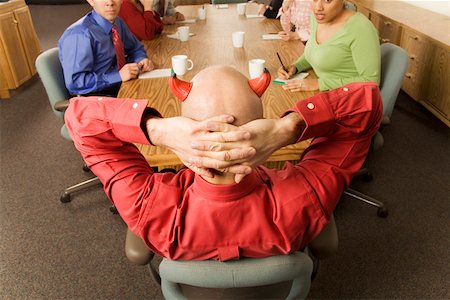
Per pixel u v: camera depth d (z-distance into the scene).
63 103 1.93
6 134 3.12
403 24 3.28
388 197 2.29
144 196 0.75
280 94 1.71
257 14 3.49
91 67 2.05
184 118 0.66
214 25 3.12
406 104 3.42
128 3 2.67
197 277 0.75
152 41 2.71
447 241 1.97
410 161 2.62
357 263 1.86
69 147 2.92
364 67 1.81
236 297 0.90
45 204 2.33
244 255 0.76
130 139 0.73
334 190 0.76
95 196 2.37
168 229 0.74
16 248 2.02
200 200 0.73
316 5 1.83
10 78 3.72
